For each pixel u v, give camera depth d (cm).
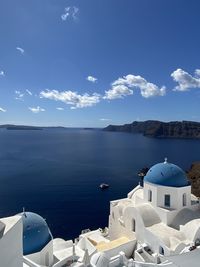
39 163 16525
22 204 8475
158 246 3381
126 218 4022
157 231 3509
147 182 4072
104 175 12900
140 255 3447
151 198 4022
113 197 9269
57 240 4009
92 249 3544
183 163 16350
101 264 2842
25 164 16075
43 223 3369
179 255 2391
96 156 19875
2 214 7544
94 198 9156
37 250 3131
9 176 12550
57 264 3138
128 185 10900
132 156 19788
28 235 3161
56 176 12662
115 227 4362
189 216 3703
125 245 3700
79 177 12444
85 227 6744
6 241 1786
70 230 6569
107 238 4509
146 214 3772
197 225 3378
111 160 17862
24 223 3231
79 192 9906
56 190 10162
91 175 12912
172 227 3678
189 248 3027
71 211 7869
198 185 7950
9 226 1880
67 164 16225
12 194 9562
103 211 7875
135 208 3850
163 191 3881
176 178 3925
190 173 9038
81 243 3794
